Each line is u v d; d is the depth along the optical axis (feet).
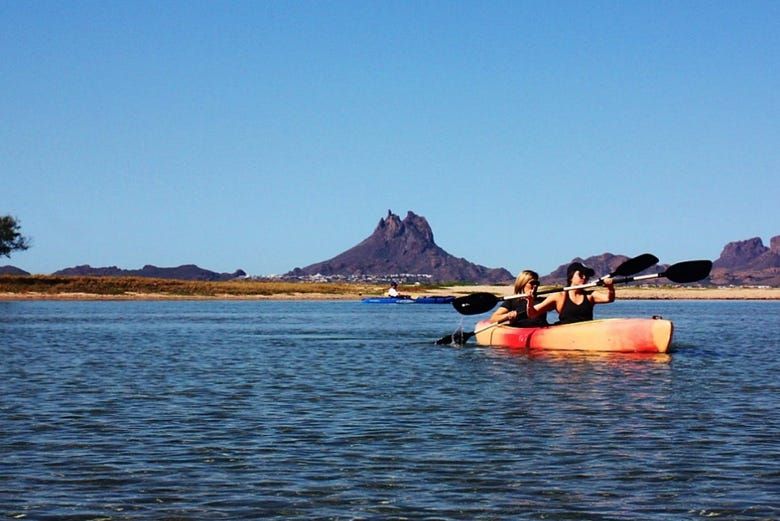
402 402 40.88
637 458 27.91
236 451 29.30
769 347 77.87
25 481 25.17
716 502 22.82
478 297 75.87
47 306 233.96
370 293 381.60
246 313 189.26
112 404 40.55
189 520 21.44
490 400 41.37
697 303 342.03
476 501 23.02
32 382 49.96
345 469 26.58
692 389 45.37
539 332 71.05
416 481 25.11
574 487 24.36
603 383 48.16
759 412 37.27
